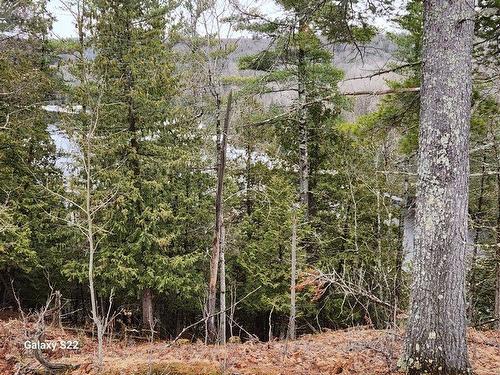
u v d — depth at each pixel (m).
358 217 18.33
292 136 18.34
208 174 17.95
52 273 19.05
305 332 18.72
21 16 16.92
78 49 15.31
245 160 19.56
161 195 17.16
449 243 5.95
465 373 5.86
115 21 15.35
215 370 6.90
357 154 17.81
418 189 6.27
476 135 12.08
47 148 18.36
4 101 16.23
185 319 21.27
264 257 18.45
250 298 18.86
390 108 9.89
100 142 14.95
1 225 14.90
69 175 15.45
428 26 6.27
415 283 6.16
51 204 17.50
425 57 6.28
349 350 8.05
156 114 16.25
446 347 5.87
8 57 16.20
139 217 16.36
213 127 15.26
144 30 15.77
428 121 6.15
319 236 17.72
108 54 15.59
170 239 16.41
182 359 7.79
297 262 16.97
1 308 17.78
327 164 18.73
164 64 15.79
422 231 6.11
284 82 15.00
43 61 18.17
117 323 18.47
